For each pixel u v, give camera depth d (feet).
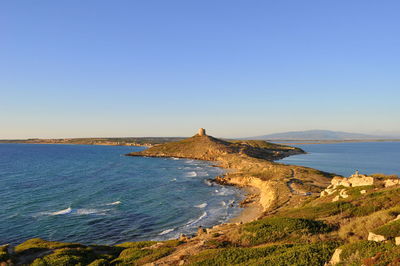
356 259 44.62
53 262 86.02
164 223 166.09
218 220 171.83
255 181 288.71
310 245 61.82
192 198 231.91
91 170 395.55
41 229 150.00
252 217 174.50
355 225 71.41
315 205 126.72
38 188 255.50
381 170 422.82
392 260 39.22
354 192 122.93
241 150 645.51
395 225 52.95
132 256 88.69
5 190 243.19
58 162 503.20
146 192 252.42
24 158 578.66
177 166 470.39
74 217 171.53
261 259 59.16
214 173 384.68
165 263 73.00
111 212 184.34
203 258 70.23
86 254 98.17
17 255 94.22
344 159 622.54
